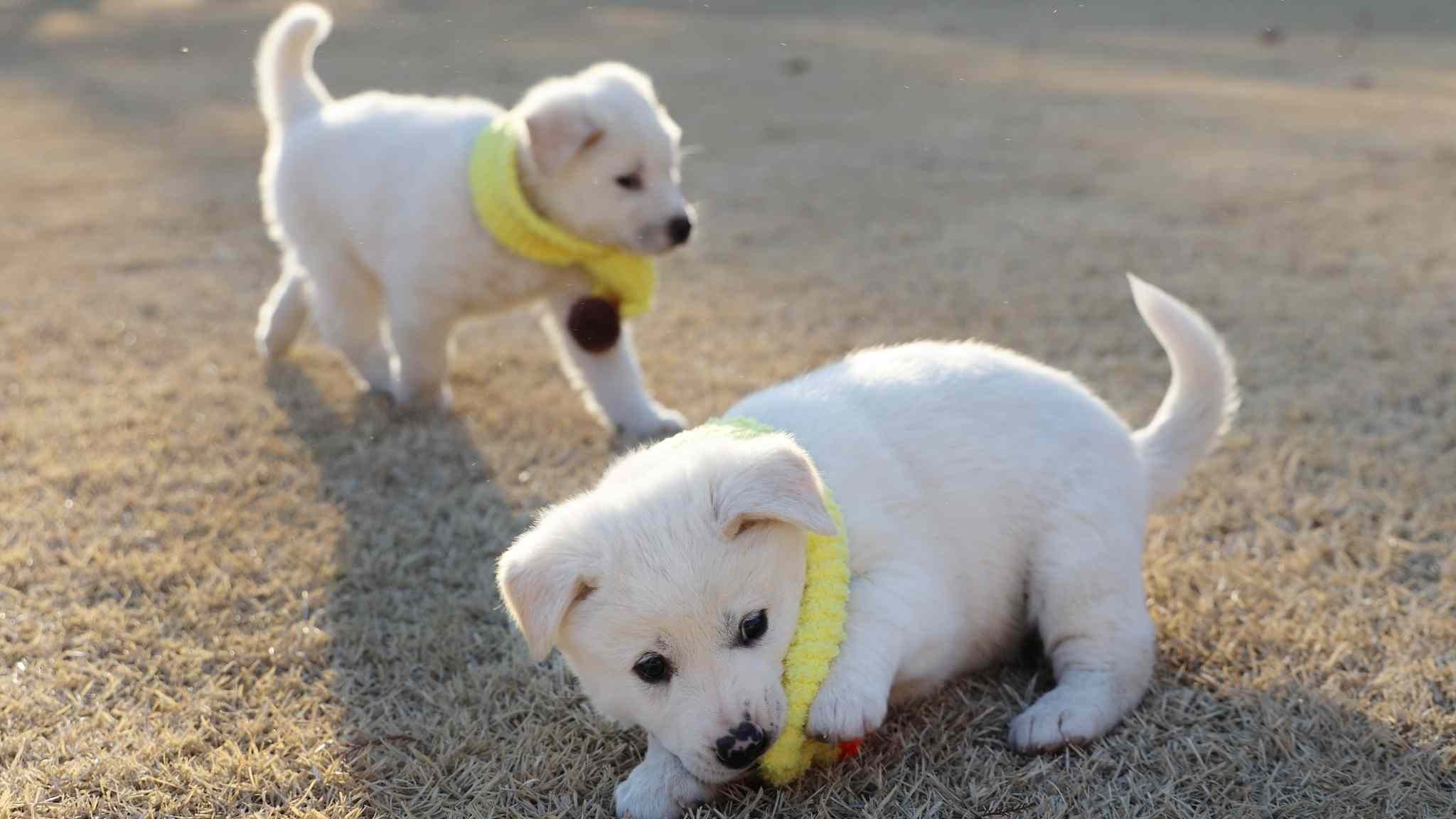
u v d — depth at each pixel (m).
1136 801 0.82
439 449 1.17
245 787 0.85
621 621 0.79
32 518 1.07
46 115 2.86
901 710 0.88
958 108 2.74
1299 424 1.15
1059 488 0.88
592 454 1.17
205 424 1.21
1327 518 1.03
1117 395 1.22
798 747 0.81
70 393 1.26
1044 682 0.90
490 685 0.91
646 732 0.86
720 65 3.41
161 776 0.86
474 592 0.99
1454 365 1.23
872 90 3.00
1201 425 0.95
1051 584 0.88
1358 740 0.84
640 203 1.19
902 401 0.89
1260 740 0.84
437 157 1.19
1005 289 1.48
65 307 1.48
